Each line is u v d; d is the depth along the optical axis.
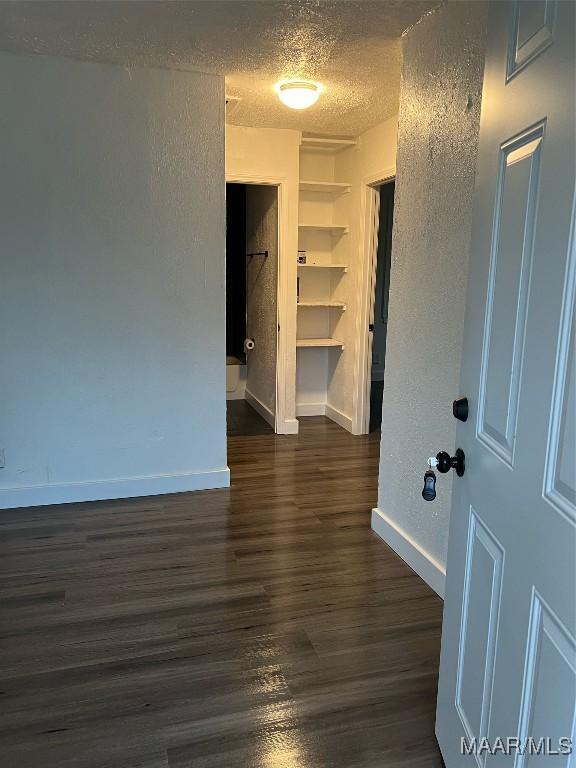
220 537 3.11
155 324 3.49
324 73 3.20
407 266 2.74
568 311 0.94
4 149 3.08
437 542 2.59
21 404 3.34
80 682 2.00
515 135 1.18
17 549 2.94
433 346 2.55
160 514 3.38
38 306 3.27
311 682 2.02
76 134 3.16
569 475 0.93
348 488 3.84
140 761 1.69
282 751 1.73
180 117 3.29
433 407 2.57
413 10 2.40
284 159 4.63
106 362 3.44
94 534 3.12
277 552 2.95
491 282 1.31
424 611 2.45
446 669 1.65
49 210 3.19
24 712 1.86
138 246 3.37
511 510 1.17
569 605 0.92
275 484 3.90
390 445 2.99
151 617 2.39
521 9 1.17
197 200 3.41
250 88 3.48
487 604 1.31
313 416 5.73
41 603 2.47
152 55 2.99
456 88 2.29
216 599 2.53
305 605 2.49
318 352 5.64
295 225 4.79
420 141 2.59
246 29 2.62
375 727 1.83
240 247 6.00
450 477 2.46
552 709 0.97
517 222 1.16
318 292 5.47
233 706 1.90
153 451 3.63
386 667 2.11
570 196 0.94
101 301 3.37
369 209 4.69
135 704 1.91
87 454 3.51
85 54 3.00
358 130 4.50
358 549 2.99
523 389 1.11
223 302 3.59
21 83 3.04
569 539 0.92
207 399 3.68
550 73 1.02
